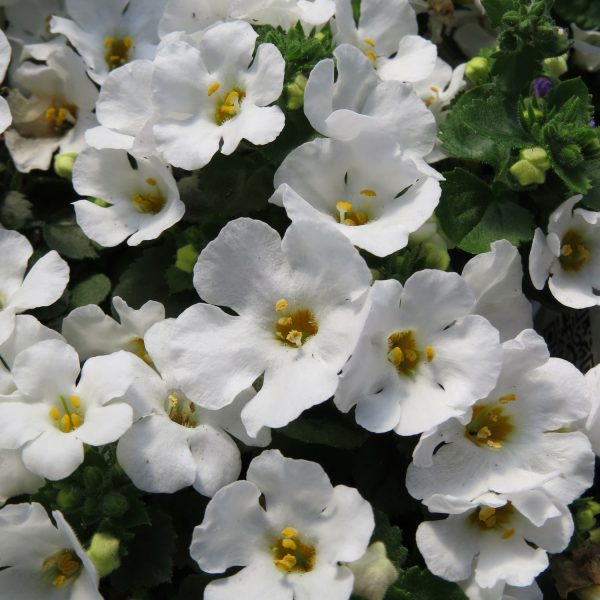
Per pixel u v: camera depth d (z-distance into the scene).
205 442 0.12
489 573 0.12
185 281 0.14
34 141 0.16
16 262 0.13
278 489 0.12
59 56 0.15
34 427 0.11
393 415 0.12
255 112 0.13
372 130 0.12
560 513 0.12
